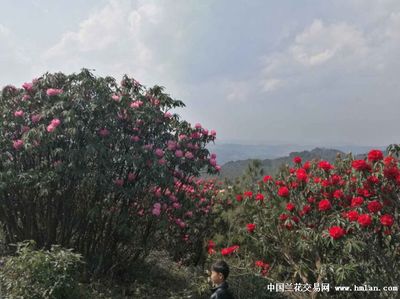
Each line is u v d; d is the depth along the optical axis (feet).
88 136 19.38
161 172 19.94
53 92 20.47
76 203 20.89
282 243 20.34
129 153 20.04
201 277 21.45
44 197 20.79
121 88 22.68
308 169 20.92
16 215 21.47
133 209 21.13
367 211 17.21
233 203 28.76
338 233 15.71
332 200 18.79
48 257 15.66
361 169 17.10
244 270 21.11
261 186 22.08
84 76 20.84
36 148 19.51
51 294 14.92
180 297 20.15
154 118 21.25
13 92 22.00
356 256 17.38
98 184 19.71
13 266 15.67
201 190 28.96
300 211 19.16
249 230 21.26
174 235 26.45
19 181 19.56
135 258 22.24
